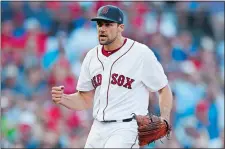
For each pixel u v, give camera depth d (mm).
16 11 53062
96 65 21969
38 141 41031
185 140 43031
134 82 21375
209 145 43719
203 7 53844
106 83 21547
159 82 21562
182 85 46531
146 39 51438
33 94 45656
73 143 41031
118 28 21578
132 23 52188
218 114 45156
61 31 51969
